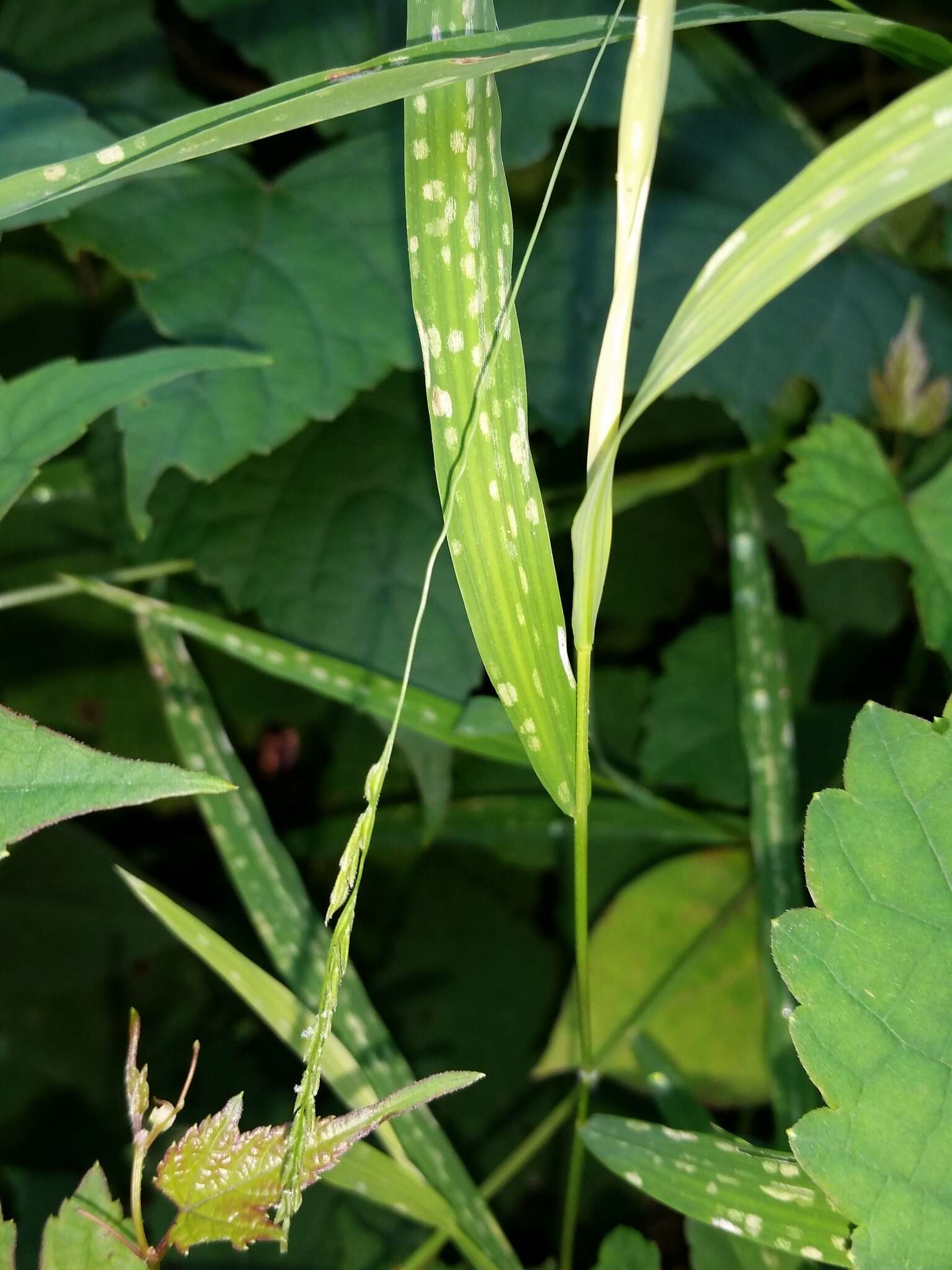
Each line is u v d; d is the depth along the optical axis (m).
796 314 0.52
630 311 0.36
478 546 0.38
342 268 0.48
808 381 0.55
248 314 0.47
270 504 0.50
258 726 0.66
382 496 0.50
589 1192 0.55
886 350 0.52
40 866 0.61
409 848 0.63
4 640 0.64
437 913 0.64
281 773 0.66
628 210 0.36
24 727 0.37
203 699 0.48
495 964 0.62
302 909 0.46
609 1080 0.50
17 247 0.60
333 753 0.65
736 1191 0.41
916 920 0.39
